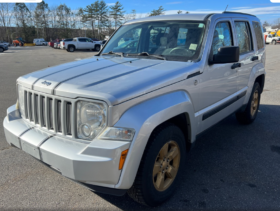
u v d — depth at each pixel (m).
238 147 3.98
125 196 2.74
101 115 2.03
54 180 3.02
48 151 2.12
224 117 3.71
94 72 2.57
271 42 43.31
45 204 2.57
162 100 2.36
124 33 3.89
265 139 4.30
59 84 2.27
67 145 2.12
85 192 2.79
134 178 2.12
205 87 3.02
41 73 2.69
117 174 2.01
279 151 3.85
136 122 2.06
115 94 2.03
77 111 2.13
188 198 2.70
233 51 2.84
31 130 2.46
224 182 3.01
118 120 2.03
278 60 17.27
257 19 4.89
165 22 3.54
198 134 3.08
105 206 2.57
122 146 1.98
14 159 3.50
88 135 2.11
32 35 92.94
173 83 2.50
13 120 2.72
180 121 2.79
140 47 3.52
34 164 3.38
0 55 26.58
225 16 3.60
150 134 2.15
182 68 2.69
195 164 3.44
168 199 2.68
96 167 1.95
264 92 7.93
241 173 3.21
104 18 74.38
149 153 2.22
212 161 3.53
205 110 3.08
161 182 2.49
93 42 33.38
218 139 4.30
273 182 3.01
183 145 2.74
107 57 3.45
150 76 2.41
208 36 3.11
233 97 3.79
